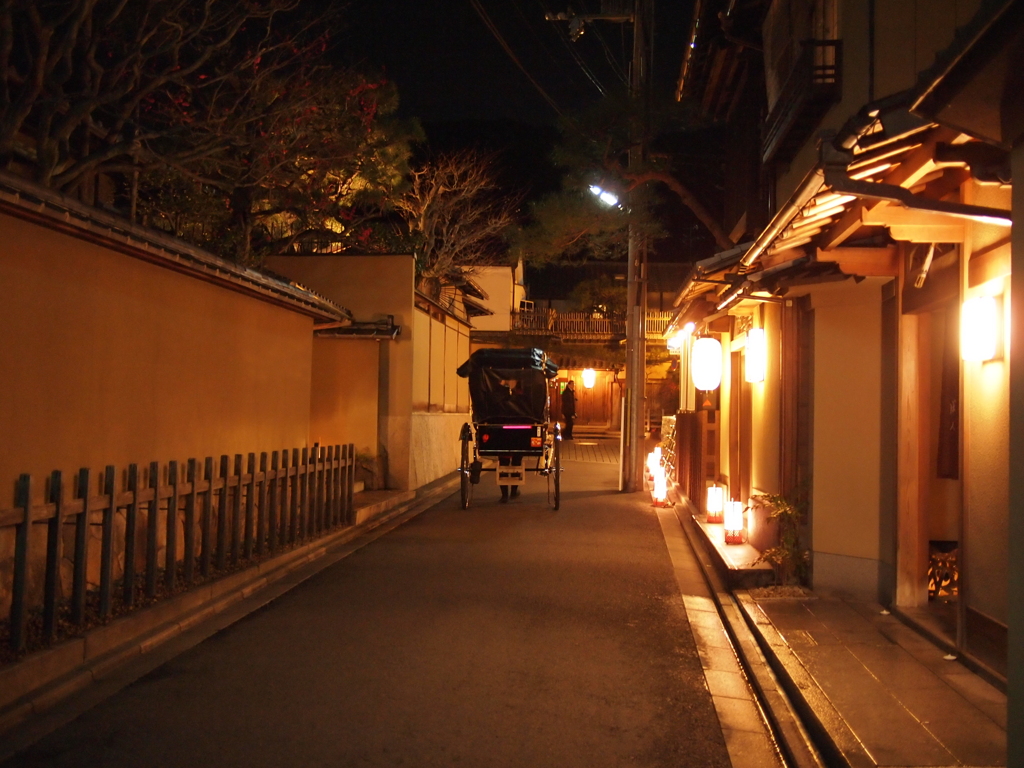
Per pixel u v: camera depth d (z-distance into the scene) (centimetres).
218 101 1280
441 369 2238
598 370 3903
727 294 986
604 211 1619
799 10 1005
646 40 1781
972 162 481
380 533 1262
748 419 1145
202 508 874
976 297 586
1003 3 291
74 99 1022
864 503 814
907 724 488
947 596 767
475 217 2677
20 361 609
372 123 1820
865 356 816
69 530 663
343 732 490
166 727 493
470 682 584
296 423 1177
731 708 561
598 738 495
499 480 1600
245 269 920
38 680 535
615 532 1297
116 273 734
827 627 703
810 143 994
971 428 601
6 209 576
